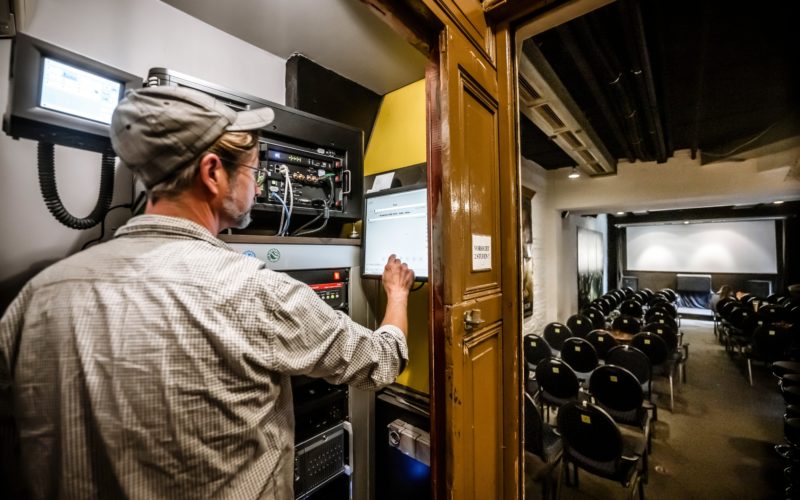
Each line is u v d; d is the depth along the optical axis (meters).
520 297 1.10
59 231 0.89
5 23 0.77
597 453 1.81
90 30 0.94
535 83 2.18
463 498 0.80
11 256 0.82
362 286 1.33
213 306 0.49
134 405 0.43
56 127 0.68
